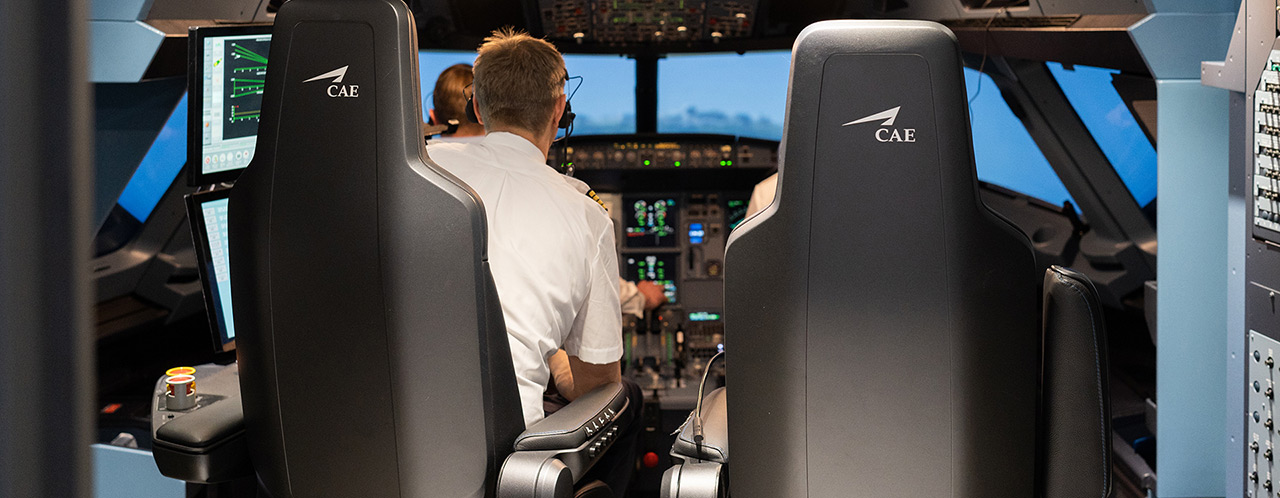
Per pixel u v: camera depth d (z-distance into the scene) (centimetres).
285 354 161
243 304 162
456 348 154
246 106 215
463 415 156
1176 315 257
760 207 296
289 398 162
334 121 150
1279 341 190
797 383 149
